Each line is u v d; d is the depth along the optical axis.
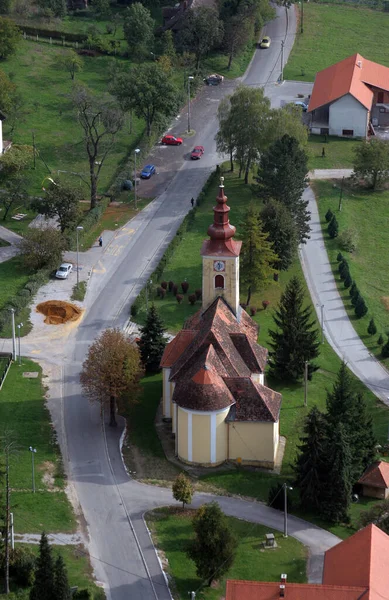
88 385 164.12
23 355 186.50
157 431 166.88
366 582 113.31
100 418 169.38
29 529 141.38
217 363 158.25
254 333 172.62
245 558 139.12
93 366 164.25
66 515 145.75
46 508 146.62
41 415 169.38
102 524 144.50
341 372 161.25
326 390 171.50
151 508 148.38
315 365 188.75
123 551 139.00
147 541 141.12
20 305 199.00
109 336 166.88
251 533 144.62
